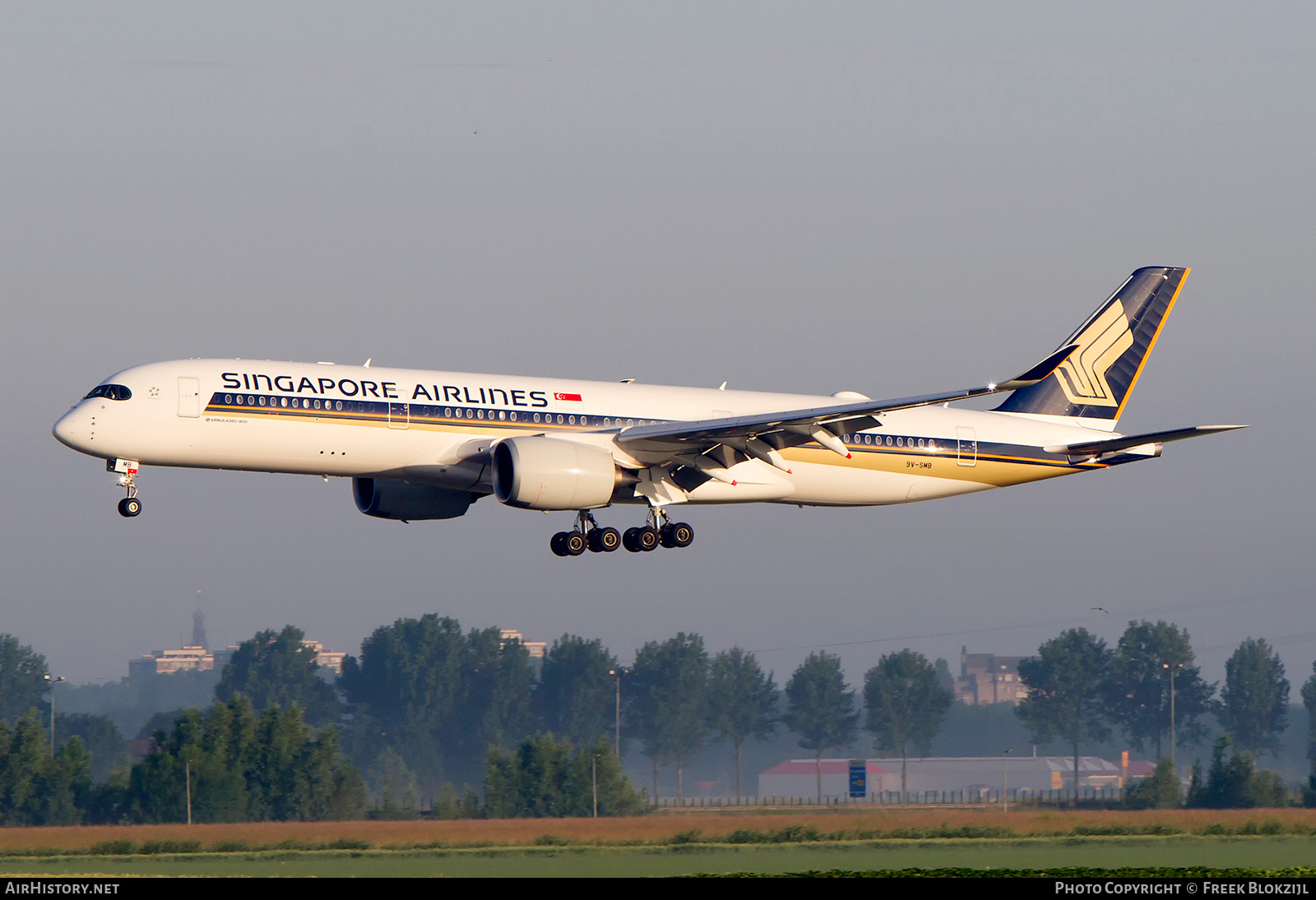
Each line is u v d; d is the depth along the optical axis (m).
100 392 128.00
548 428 139.75
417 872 104.00
